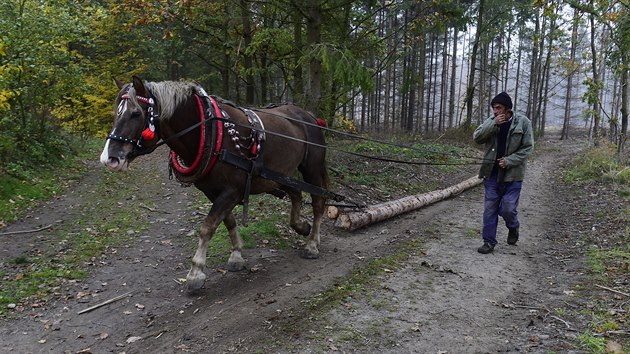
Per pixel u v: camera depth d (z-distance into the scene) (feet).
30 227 21.72
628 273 15.62
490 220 18.98
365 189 31.01
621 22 37.96
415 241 20.54
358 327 12.36
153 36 63.36
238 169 14.57
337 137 43.45
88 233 20.97
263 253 18.66
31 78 33.09
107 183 32.81
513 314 13.28
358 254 18.88
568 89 114.21
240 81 65.67
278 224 22.13
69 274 16.16
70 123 49.08
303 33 40.22
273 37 35.50
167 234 21.24
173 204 27.22
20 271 16.26
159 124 13.34
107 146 12.41
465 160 51.19
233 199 14.65
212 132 13.82
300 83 38.06
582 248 19.26
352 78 26.71
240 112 15.47
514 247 19.85
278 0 30.04
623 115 42.01
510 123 18.54
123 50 62.54
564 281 15.69
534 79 103.60
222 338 11.91
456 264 17.51
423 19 36.17
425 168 42.04
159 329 12.50
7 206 23.89
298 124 18.03
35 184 28.84
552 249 19.62
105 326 12.69
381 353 11.08
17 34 29.96
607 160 39.99
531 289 15.20
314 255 18.20
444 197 30.73
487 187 19.29
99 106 52.37
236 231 16.81
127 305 13.99
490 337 11.87
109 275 16.38
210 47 50.01
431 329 12.32
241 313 13.30
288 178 16.51
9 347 11.53
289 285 15.40
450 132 76.43
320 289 15.08
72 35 35.19
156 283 15.67
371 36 38.17
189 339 11.91
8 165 29.37
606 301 13.58
